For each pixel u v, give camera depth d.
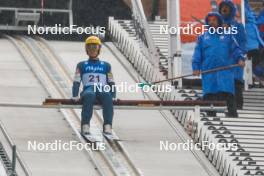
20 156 29.64
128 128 32.91
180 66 35.75
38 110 33.59
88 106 31.39
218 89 33.34
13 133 31.48
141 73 37.12
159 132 32.75
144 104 32.22
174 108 32.31
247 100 35.69
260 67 37.03
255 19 37.50
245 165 29.94
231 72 33.47
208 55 33.47
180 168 30.06
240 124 33.06
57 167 29.20
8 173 27.84
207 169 30.17
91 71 31.81
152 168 29.88
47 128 32.12
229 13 33.84
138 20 37.91
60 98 34.44
